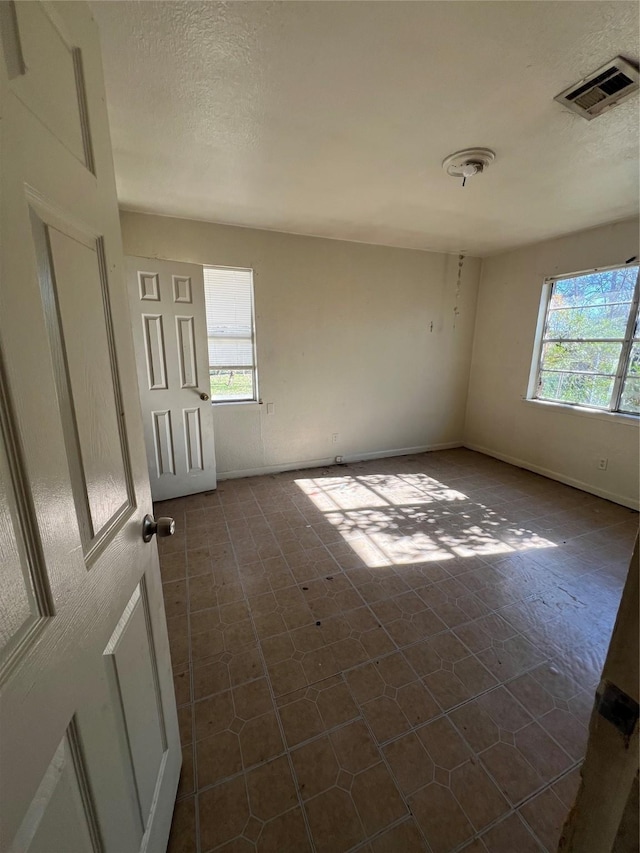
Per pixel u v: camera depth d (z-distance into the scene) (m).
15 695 0.40
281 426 3.79
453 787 1.13
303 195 2.48
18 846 0.39
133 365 0.84
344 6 1.08
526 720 1.34
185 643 1.67
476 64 1.31
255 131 1.72
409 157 1.96
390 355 4.13
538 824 1.04
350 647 1.65
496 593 2.02
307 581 2.12
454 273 4.23
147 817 0.83
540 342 3.81
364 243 3.72
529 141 1.80
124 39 1.19
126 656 0.74
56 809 0.47
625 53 1.25
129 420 0.81
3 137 0.41
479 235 3.44
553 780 1.15
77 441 0.59
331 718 1.34
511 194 2.45
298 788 1.12
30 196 0.47
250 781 1.14
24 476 0.44
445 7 1.08
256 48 1.23
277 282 3.42
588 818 0.44
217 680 1.49
